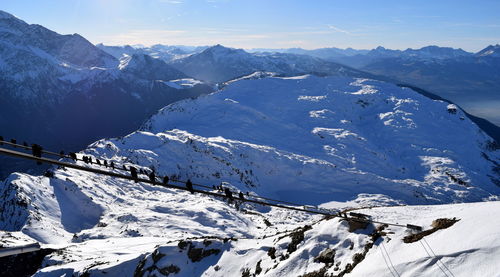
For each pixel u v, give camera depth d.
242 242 54.19
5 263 80.06
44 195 162.75
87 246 89.69
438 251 30.92
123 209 159.88
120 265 56.00
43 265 77.12
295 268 42.28
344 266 38.44
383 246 37.44
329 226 45.94
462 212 38.16
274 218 177.25
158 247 54.25
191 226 132.50
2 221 144.88
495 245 27.59
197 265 52.34
